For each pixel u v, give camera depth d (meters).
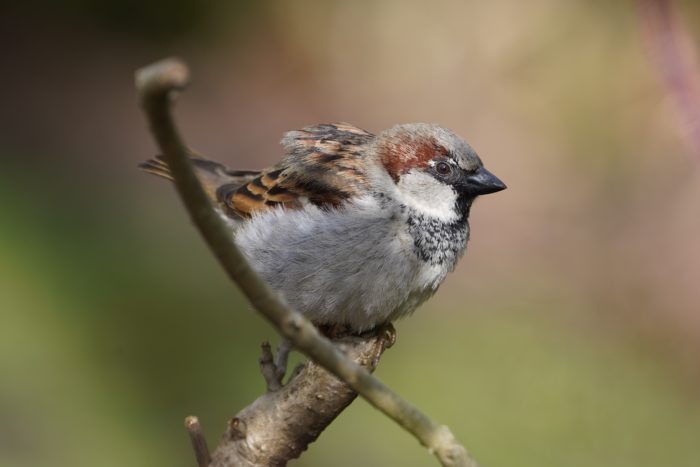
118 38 15.25
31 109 14.07
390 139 6.80
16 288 9.78
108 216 11.66
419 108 14.62
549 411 10.30
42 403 9.02
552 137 14.26
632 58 14.27
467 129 14.42
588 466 9.85
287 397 4.79
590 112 14.31
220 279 11.05
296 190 6.81
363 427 9.83
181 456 9.37
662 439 10.15
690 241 12.85
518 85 14.77
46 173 12.62
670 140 13.72
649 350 11.47
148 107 2.88
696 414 10.57
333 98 14.87
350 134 7.16
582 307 12.12
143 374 9.75
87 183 12.57
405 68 15.12
